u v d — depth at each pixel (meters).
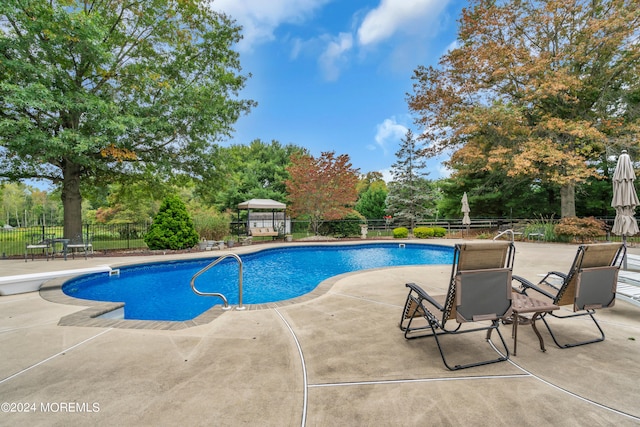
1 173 11.01
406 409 1.99
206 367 2.58
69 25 9.07
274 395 2.16
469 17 15.22
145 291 6.63
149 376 2.43
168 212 11.12
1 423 1.85
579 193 18.38
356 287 5.57
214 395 2.16
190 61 13.06
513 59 14.46
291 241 15.01
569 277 3.05
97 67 10.59
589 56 13.80
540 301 3.13
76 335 3.32
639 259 6.01
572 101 14.85
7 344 3.07
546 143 13.73
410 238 16.41
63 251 9.95
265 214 17.59
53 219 40.81
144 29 12.18
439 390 2.22
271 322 3.74
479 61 14.77
